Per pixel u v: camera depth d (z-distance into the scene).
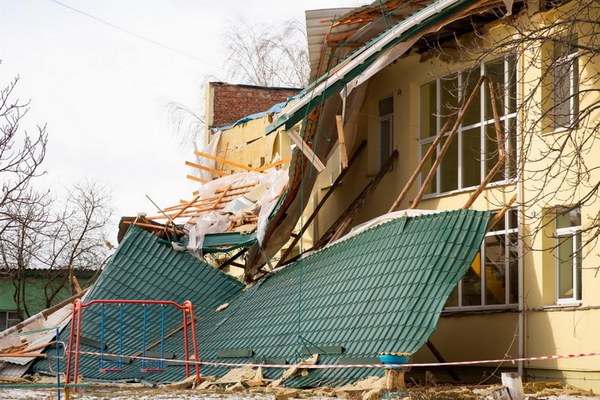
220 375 17.97
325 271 18.84
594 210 16.08
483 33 18.67
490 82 17.09
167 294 22.16
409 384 15.15
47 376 20.23
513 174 17.73
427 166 20.64
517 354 17.09
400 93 21.44
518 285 17.45
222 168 30.84
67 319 22.23
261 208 22.41
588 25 16.20
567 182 16.41
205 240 22.94
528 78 17.66
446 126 18.44
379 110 22.59
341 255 18.81
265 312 19.47
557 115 14.55
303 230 23.03
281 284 20.25
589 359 15.56
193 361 17.36
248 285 23.16
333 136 21.09
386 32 16.66
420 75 20.78
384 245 17.52
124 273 22.41
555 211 15.05
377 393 12.99
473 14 17.47
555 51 17.14
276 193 22.67
